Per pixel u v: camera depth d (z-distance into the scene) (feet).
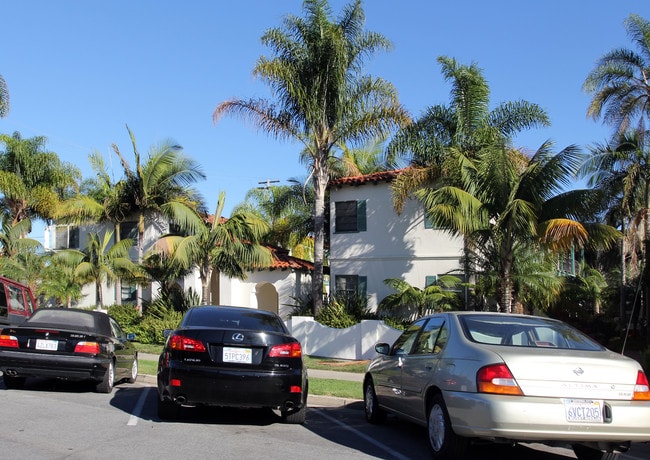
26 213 105.29
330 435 26.86
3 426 25.40
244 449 22.97
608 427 19.25
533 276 58.23
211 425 27.58
